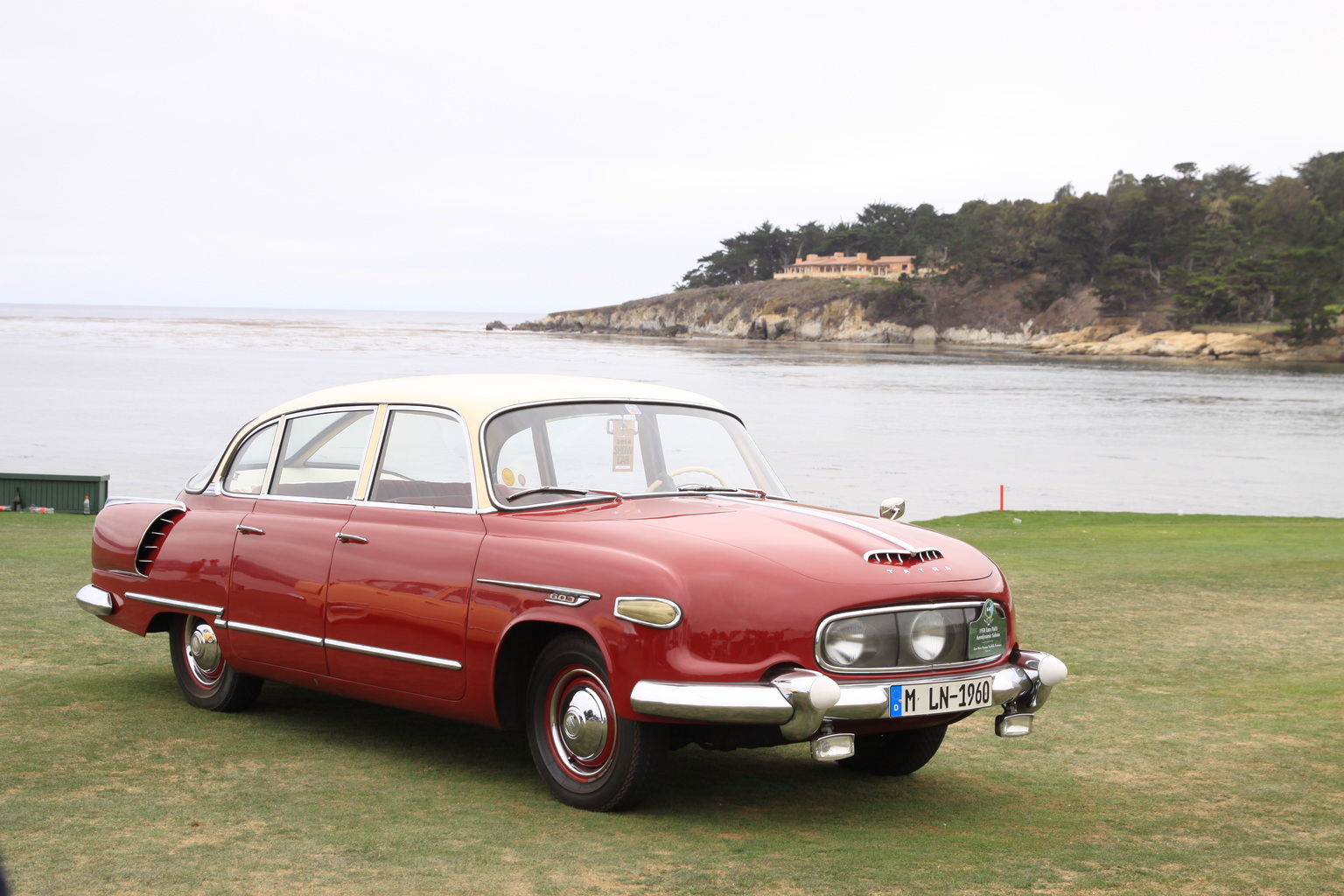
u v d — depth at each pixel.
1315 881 4.16
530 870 4.10
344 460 5.94
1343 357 173.25
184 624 6.62
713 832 4.61
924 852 4.41
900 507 5.76
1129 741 6.42
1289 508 39.62
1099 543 18.92
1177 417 80.19
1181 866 4.30
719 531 4.94
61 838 4.34
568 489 5.42
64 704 6.54
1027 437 65.31
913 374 131.62
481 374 6.20
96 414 66.38
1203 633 10.17
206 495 6.60
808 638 4.51
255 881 3.94
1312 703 7.44
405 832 4.50
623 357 163.75
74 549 14.74
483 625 4.99
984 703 4.82
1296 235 192.12
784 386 108.19
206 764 5.43
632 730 4.61
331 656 5.65
